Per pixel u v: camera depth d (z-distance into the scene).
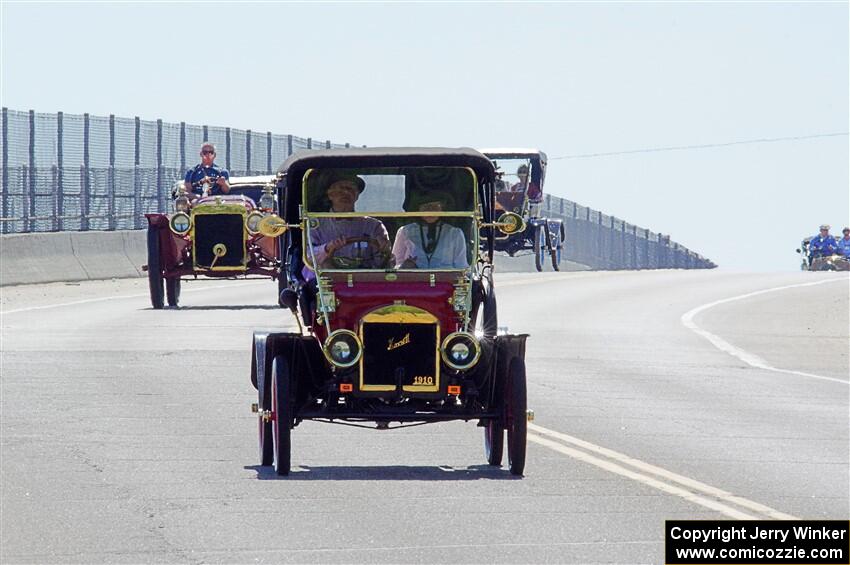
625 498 31.19
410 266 35.88
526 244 131.50
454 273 35.56
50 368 53.94
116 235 117.06
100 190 122.31
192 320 74.88
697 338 73.50
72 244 111.12
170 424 41.09
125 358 57.34
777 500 31.28
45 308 83.31
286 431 33.56
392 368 34.34
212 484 32.44
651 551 26.31
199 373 52.84
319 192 36.44
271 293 97.88
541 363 59.75
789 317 87.31
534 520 28.84
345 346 33.91
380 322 34.28
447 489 32.09
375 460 36.06
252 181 90.31
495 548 26.39
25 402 45.16
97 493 31.31
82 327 70.56
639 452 37.75
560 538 27.23
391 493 31.56
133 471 33.94
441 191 36.66
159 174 130.12
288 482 32.81
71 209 118.75
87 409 43.84
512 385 33.94
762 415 45.69
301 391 34.72
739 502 30.92
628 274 133.62
